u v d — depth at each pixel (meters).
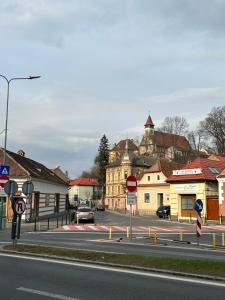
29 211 42.53
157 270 11.51
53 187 58.12
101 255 14.05
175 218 50.78
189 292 8.98
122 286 9.59
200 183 48.53
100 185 131.50
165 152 112.19
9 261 13.60
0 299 8.27
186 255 16.16
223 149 84.75
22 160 51.22
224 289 9.33
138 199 72.62
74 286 9.57
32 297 8.45
